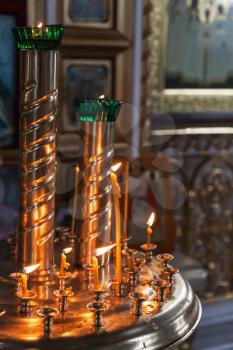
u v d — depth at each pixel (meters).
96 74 3.52
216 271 4.06
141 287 1.38
